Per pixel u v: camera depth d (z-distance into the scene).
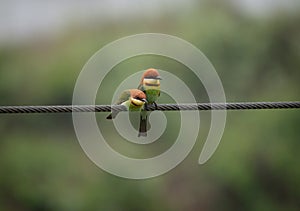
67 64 36.59
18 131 35.59
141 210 31.89
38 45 40.09
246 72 37.03
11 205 33.66
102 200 32.09
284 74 38.34
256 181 33.62
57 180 33.44
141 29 40.00
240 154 33.50
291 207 33.78
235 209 33.22
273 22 39.31
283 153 33.97
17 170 34.00
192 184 32.59
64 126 35.28
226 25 37.28
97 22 40.84
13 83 37.06
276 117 34.97
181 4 39.88
